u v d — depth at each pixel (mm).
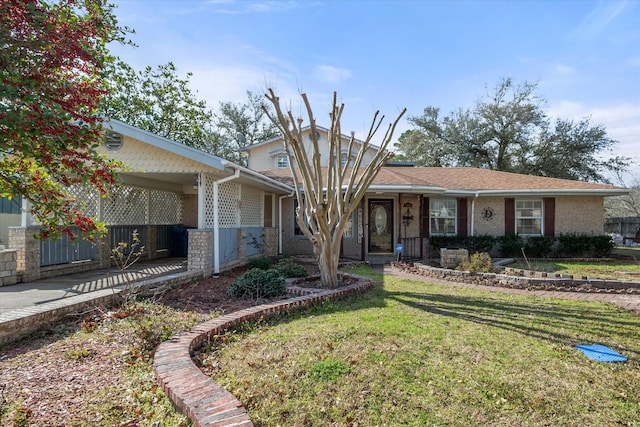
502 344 4141
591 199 14469
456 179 16094
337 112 7359
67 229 3500
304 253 14711
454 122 30953
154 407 2910
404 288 7676
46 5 3102
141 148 8719
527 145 29203
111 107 17875
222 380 3295
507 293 7133
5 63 2791
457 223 14953
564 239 14062
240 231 10922
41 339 4508
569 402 2936
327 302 6246
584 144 27422
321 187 7031
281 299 6480
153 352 3914
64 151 3115
